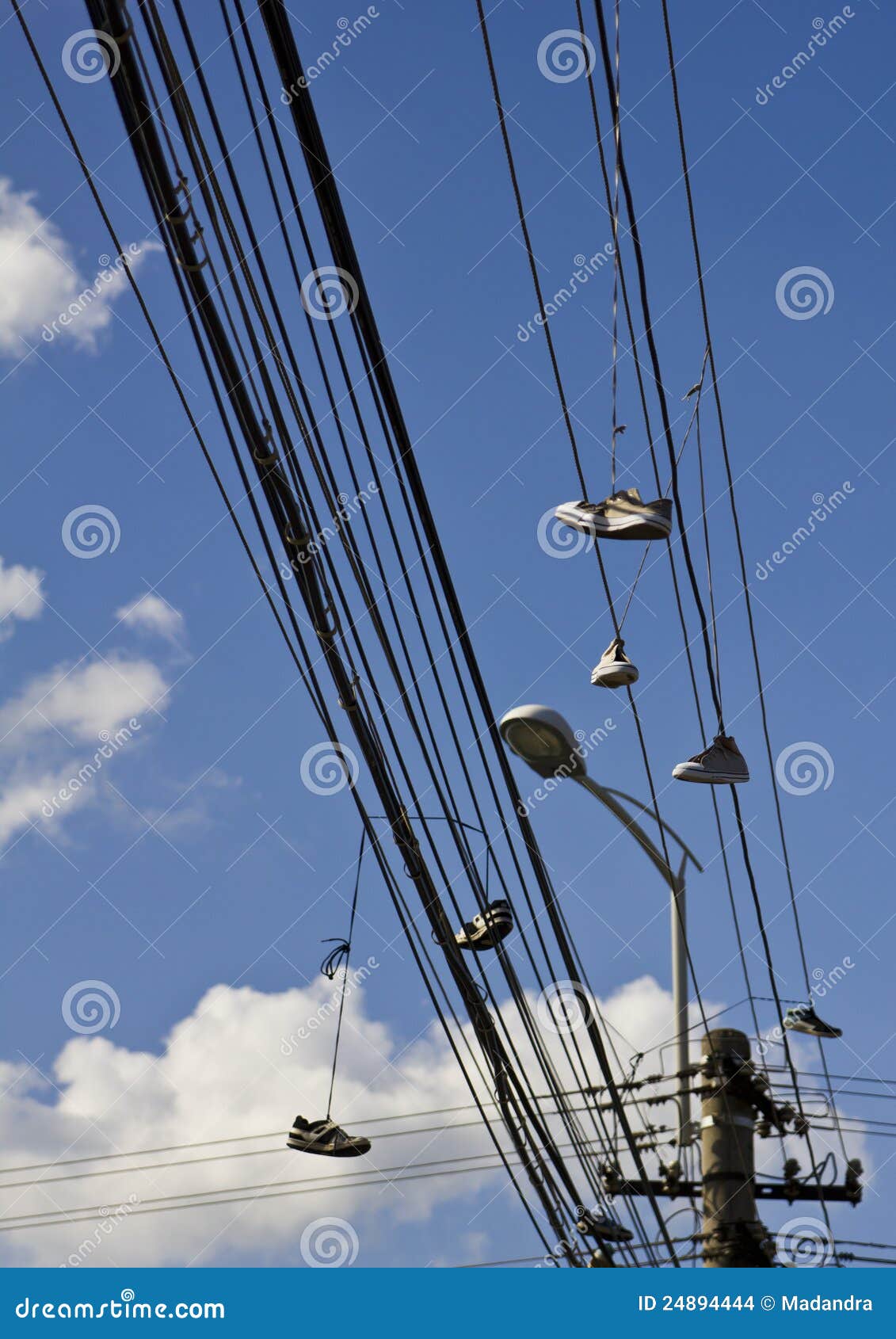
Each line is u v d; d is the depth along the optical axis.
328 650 7.79
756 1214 10.45
